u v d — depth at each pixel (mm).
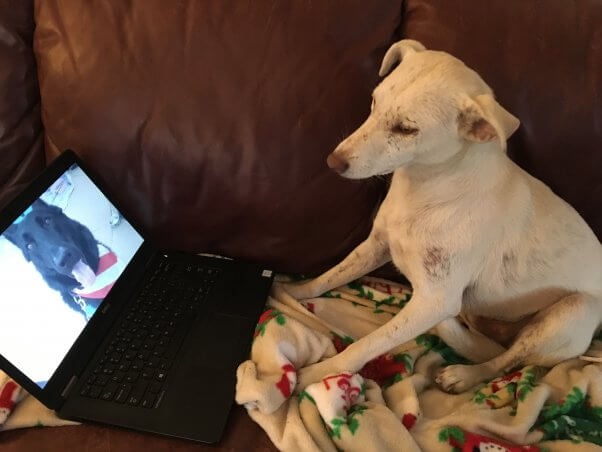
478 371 994
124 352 903
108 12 977
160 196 1038
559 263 999
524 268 992
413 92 794
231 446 808
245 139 987
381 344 944
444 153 848
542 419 897
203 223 1067
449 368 982
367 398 889
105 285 958
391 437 813
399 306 1112
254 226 1065
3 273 790
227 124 985
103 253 971
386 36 1011
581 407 921
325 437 812
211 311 994
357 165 821
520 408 882
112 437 798
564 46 995
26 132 1021
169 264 1078
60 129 1003
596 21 1005
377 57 1002
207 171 1002
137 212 1055
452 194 911
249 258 1109
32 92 1022
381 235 1036
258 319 990
